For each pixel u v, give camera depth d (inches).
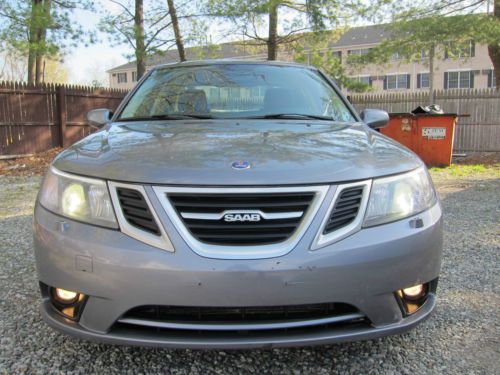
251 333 84.1
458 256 167.3
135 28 558.3
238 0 569.3
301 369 97.7
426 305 94.0
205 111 133.1
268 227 82.7
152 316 84.7
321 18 591.5
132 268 81.6
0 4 518.3
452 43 600.7
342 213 85.9
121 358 100.7
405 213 90.9
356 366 98.7
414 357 101.7
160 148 95.7
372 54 622.5
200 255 80.9
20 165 452.8
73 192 89.9
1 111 477.1
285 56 727.7
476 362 99.5
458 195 286.7
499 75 629.0
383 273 85.7
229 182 82.8
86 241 84.9
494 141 517.3
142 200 83.8
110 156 93.5
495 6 562.9
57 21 528.4
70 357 100.7
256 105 135.9
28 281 143.1
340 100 146.9
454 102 528.7
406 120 427.2
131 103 143.1
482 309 124.2
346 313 86.1
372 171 90.1
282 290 81.3
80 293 86.0
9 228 208.2
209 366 98.5
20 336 109.2
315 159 90.5
